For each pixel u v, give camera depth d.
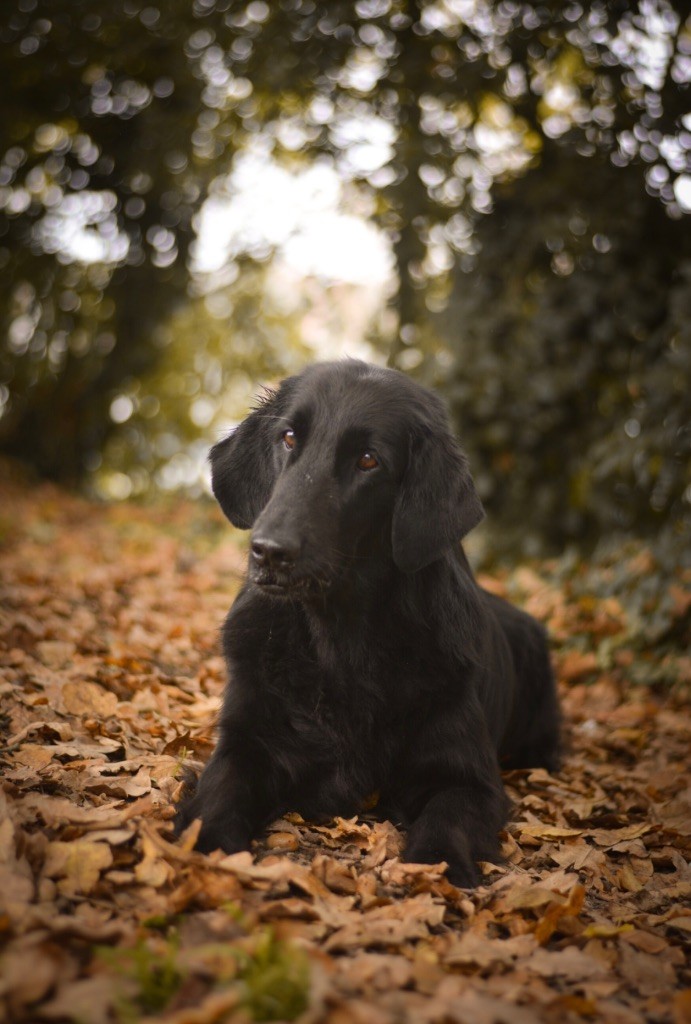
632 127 8.24
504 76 8.99
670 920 3.04
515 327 8.71
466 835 3.29
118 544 10.05
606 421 8.41
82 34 12.05
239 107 11.27
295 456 3.49
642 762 5.20
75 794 3.24
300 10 9.74
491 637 4.15
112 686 4.74
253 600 3.63
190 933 2.37
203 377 14.04
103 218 13.62
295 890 2.81
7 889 2.38
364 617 3.50
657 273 8.27
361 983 2.23
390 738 3.53
